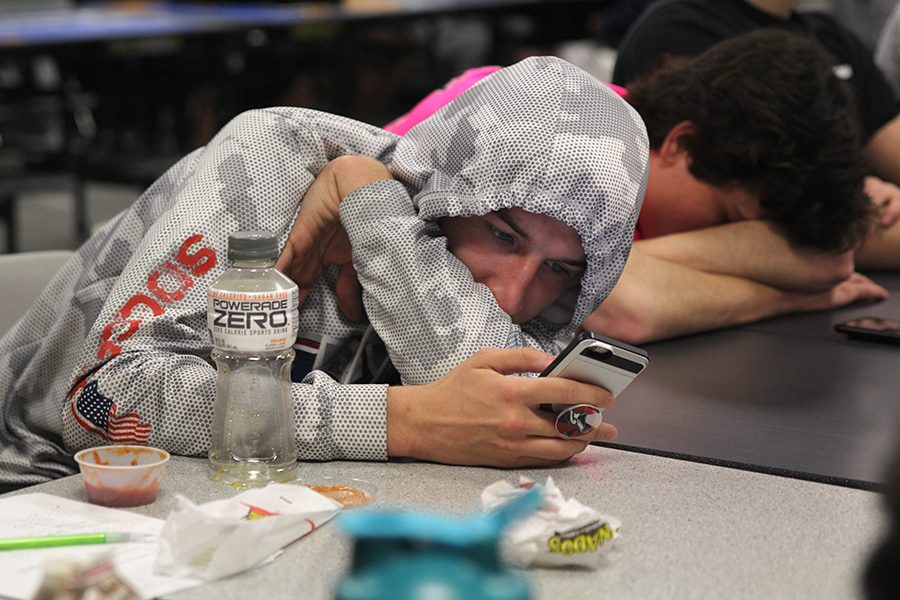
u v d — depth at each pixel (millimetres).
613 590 1352
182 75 7676
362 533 899
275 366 1698
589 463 1799
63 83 7164
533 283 1927
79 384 1827
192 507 1406
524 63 1961
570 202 1801
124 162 6582
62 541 1424
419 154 1965
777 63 2789
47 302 2156
